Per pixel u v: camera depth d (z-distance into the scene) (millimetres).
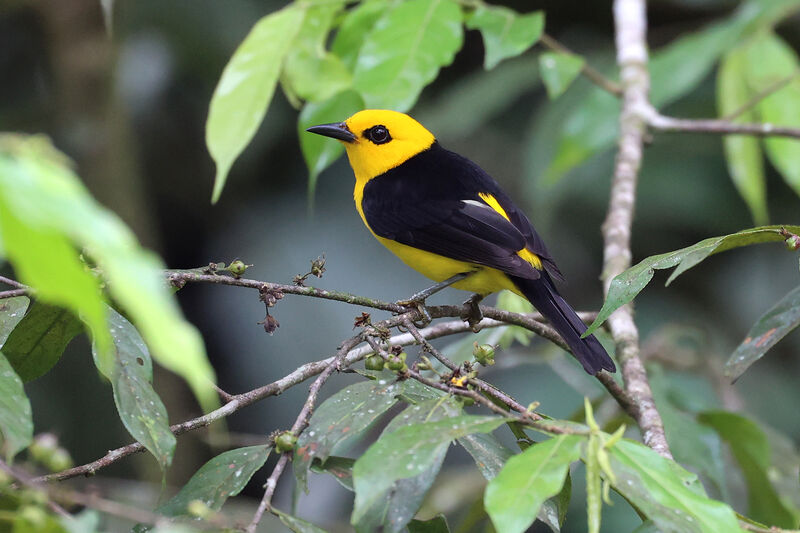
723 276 15219
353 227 14180
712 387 12039
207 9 13977
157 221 14820
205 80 14578
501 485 4094
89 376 12914
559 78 9453
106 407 12898
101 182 13164
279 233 14227
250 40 8586
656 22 17219
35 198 2248
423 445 4340
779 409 14133
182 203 14867
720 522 4164
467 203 8789
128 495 8930
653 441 6820
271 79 8516
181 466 12508
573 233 15320
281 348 13648
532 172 14203
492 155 15750
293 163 14578
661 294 15148
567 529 11930
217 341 13828
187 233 14938
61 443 12664
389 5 9555
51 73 14047
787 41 15891
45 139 2709
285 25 8609
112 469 12883
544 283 8352
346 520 12828
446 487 12500
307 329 13656
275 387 5621
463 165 9367
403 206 8914
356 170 9773
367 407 5281
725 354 14102
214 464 5207
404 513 4750
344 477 5148
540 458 4207
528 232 8828
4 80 14852
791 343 14758
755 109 11469
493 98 13969
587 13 16453
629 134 10664
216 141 8445
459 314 7547
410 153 9414
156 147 14656
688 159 14875
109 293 5176
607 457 4277
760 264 15133
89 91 13219
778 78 11273
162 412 4953
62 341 5988
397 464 4230
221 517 4309
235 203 14742
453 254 8547
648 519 4754
